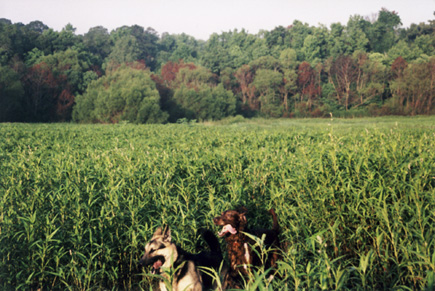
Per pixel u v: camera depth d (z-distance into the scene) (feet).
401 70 379.35
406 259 16.06
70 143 80.12
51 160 42.88
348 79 393.91
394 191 21.86
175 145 67.62
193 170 31.73
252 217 25.89
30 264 19.36
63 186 27.55
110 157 44.16
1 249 19.93
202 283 16.87
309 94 402.11
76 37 421.59
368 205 21.65
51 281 19.94
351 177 25.11
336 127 144.05
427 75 339.98
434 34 456.45
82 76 335.67
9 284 19.52
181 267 16.06
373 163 26.84
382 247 19.13
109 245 20.85
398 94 356.59
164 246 15.92
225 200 26.04
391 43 480.64
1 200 23.45
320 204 23.09
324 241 15.11
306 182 25.49
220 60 476.54
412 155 28.37
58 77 309.01
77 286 19.31
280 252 18.37
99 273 20.17
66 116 290.97
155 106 257.96
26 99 281.13
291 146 57.21
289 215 23.89
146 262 15.71
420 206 17.56
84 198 24.81
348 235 21.16
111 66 441.68
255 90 409.90
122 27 563.48
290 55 445.78
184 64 447.01
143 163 37.42
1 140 83.41
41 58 338.34
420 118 290.56
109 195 23.07
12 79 261.65
